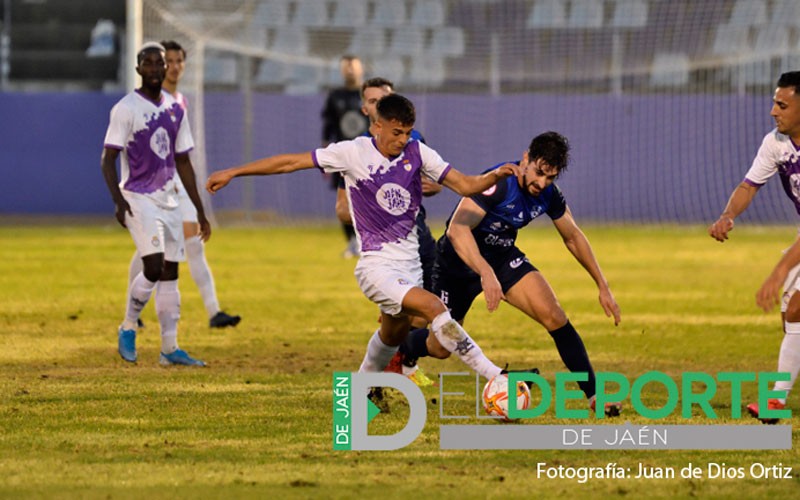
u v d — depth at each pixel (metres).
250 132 77.06
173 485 13.91
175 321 24.11
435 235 59.06
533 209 18.55
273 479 14.23
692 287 40.62
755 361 25.16
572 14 70.31
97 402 19.44
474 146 76.38
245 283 41.19
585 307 35.06
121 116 23.66
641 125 76.00
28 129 74.94
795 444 16.69
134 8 57.69
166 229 24.09
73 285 39.66
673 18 68.44
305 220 76.25
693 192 75.94
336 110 52.28
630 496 13.70
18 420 17.84
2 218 73.31
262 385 21.39
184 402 19.52
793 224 74.50
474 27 72.62
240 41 69.00
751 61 71.56
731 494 13.84
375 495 13.53
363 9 72.75
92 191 75.19
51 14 79.69
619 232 68.19
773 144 19.42
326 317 32.38
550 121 76.31
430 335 20.53
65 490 13.63
